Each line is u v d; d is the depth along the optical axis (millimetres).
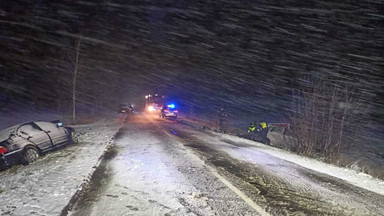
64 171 8102
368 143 16719
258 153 11938
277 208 5832
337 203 6305
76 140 13344
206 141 14883
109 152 11203
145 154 10773
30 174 7973
